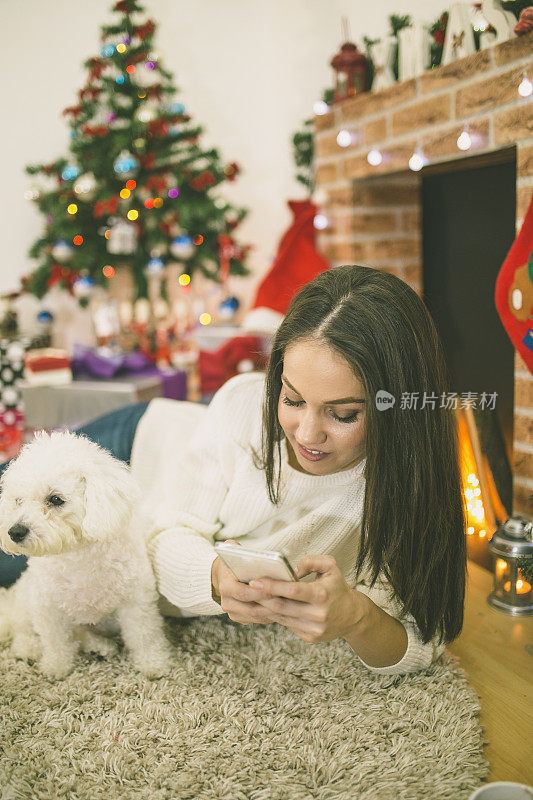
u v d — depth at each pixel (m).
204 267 3.89
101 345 3.78
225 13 4.10
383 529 1.09
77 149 3.59
